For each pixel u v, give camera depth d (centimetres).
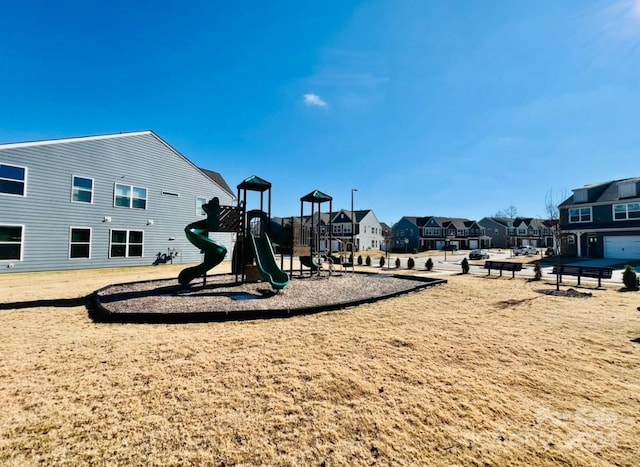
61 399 289
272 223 1191
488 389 321
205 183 2067
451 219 5800
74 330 498
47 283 1014
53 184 1384
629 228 2341
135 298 752
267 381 330
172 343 439
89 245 1498
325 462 216
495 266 1449
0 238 1246
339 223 4912
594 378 350
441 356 407
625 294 902
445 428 256
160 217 1798
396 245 5534
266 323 551
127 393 301
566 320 595
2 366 360
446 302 761
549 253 3122
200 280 1111
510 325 556
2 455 217
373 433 248
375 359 393
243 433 245
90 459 215
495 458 222
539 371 366
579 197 2688
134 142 1683
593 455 226
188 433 244
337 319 584
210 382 325
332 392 309
